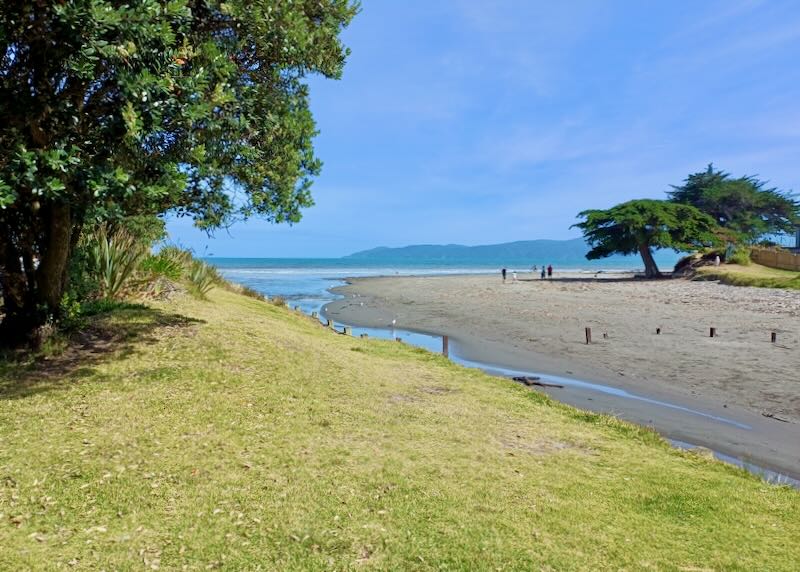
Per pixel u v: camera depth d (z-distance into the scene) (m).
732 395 12.56
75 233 9.74
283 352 10.46
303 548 4.21
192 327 10.93
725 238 62.16
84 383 7.79
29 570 3.79
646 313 28.12
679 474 6.29
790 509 5.34
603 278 67.81
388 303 38.09
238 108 8.69
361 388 9.23
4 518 4.47
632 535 4.60
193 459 5.77
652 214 60.72
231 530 4.43
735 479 6.31
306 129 10.80
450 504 5.02
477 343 20.80
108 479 5.21
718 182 85.81
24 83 6.94
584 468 6.28
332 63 10.56
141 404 7.26
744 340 19.50
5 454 5.58
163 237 17.09
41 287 8.96
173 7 6.77
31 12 6.38
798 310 26.67
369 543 4.30
